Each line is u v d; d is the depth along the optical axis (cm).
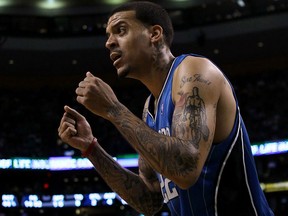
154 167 457
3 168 4681
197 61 492
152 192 602
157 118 518
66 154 4819
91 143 591
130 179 599
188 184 451
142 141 457
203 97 471
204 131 457
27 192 4769
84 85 485
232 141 485
